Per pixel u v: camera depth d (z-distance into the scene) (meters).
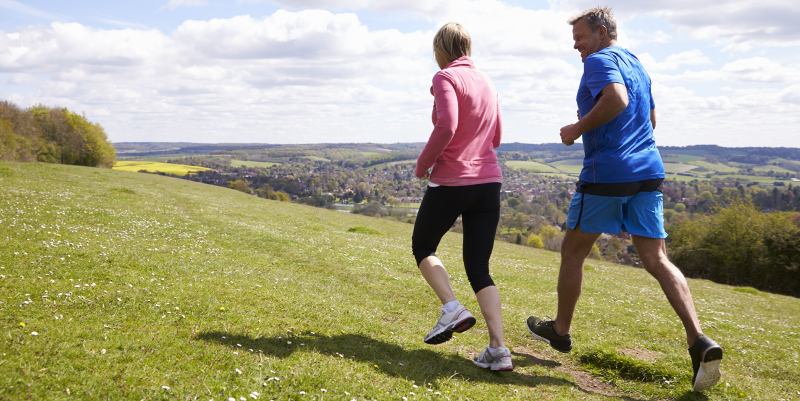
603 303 8.78
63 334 2.87
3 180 16.47
